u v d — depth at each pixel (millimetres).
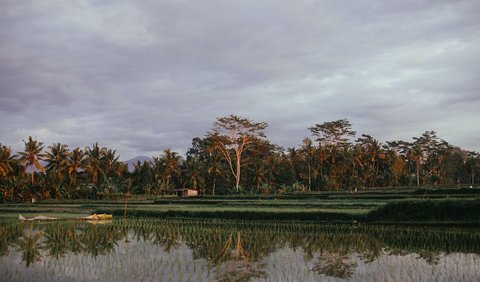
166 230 31125
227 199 65500
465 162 113750
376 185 97500
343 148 101312
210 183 101625
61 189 83625
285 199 60875
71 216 41938
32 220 37875
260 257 20141
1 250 22625
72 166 86625
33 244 24703
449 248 22219
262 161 97875
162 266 18188
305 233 28453
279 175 99312
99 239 26703
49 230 31016
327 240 25297
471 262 18406
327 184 89625
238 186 90500
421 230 28359
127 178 97000
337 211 34594
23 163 81750
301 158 101438
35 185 82000
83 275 16609
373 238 25891
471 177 111875
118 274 16734
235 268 17688
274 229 30812
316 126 103562
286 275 16391
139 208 46812
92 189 84688
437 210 31125
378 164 102812
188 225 34188
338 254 20766
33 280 15891
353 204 43656
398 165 96938
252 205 49188
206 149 95688
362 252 21297
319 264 18375
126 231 30594
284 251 21797
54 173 83875
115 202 66750
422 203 31703
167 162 94625
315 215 34531
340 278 15836
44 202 70812
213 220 37000
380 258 19609
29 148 82250
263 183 93062
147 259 19812
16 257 20531
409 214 31609
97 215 40812
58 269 17703
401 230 28578
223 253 21328
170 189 94188
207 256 20531
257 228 31625
